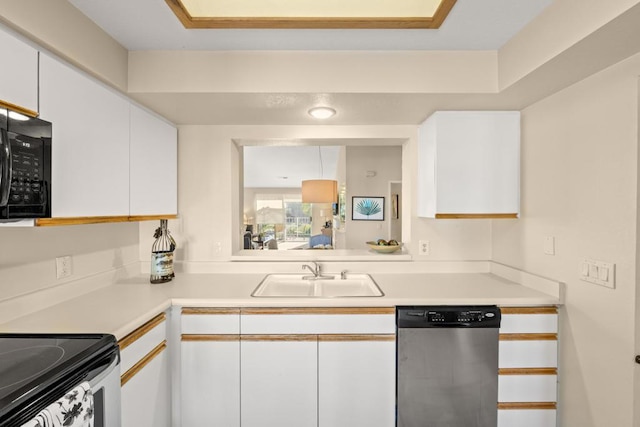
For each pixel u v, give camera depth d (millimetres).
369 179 4840
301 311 1646
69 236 1642
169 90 1602
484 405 1627
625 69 1286
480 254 2293
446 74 1626
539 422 1634
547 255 1729
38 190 1060
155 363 1513
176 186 2154
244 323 1647
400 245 2412
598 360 1420
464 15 1332
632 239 1266
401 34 1474
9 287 1332
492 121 1912
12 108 1025
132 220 1676
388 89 1620
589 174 1455
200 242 2266
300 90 1608
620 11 1009
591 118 1440
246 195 10406
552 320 1639
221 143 2248
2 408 729
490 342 1625
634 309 1262
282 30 1434
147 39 1505
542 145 1749
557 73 1412
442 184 1903
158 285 1921
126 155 1626
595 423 1438
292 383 1647
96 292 1763
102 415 1052
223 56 1610
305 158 7004
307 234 10766
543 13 1314
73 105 1276
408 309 1631
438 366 1623
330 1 1307
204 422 1657
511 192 1921
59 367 914
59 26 1186
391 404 1647
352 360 1647
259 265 2252
